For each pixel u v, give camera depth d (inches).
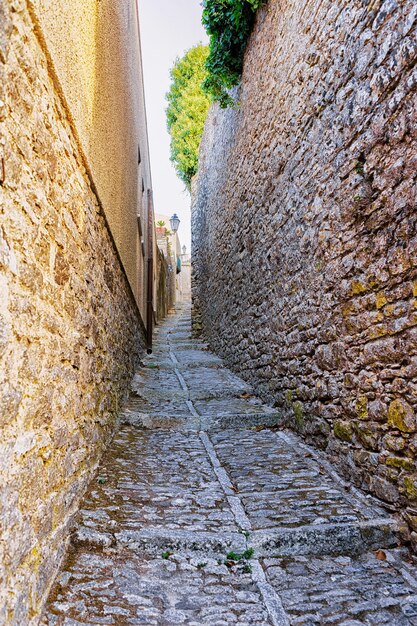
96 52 123.0
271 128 192.7
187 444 159.8
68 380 87.5
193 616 72.4
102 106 134.3
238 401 211.0
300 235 155.3
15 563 55.1
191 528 96.3
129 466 131.7
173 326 569.0
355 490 114.2
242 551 90.5
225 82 253.8
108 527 92.5
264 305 205.3
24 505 59.4
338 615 73.6
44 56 69.8
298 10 157.3
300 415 158.6
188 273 1341.0
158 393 222.5
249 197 234.2
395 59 94.5
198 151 437.4
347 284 118.9
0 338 50.9
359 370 113.7
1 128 51.6
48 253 73.4
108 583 77.5
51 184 75.4
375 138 103.4
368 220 107.3
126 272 202.4
